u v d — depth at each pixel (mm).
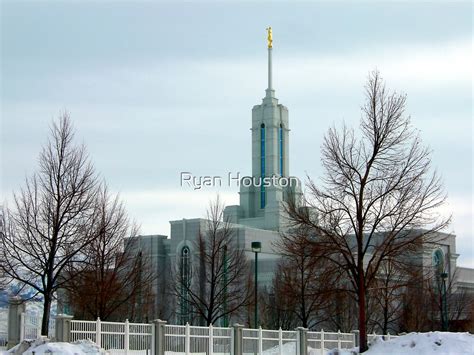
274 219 169000
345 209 50094
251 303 81438
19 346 37281
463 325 101562
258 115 184750
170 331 40938
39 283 56531
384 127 49656
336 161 50062
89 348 35062
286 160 183750
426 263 101812
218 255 86375
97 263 57719
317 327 87875
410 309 87250
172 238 151625
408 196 49406
